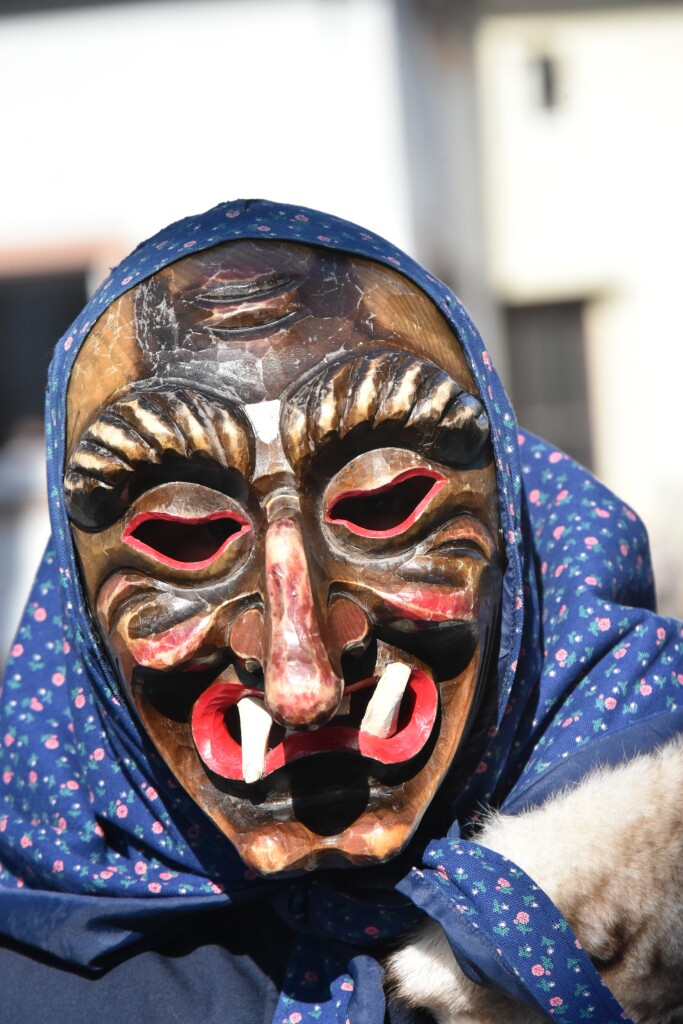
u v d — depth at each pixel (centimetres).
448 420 203
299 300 210
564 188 1145
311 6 845
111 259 873
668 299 1144
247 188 861
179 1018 213
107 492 203
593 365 1162
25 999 219
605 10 1127
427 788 199
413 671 200
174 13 855
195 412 199
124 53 861
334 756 198
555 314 1167
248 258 214
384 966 213
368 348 208
